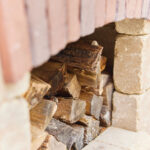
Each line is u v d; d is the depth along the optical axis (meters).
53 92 1.19
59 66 1.21
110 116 1.41
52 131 1.15
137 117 1.36
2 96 0.62
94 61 1.24
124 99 1.36
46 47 0.70
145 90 1.38
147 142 1.32
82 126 1.26
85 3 0.85
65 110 1.20
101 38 1.43
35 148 1.02
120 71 1.34
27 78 0.74
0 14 0.55
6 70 0.59
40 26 0.67
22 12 0.60
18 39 0.60
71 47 1.28
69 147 1.16
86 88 1.32
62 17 0.74
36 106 1.07
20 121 0.73
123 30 1.29
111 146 1.28
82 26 0.87
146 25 1.25
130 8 1.05
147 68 1.34
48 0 0.67
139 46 1.28
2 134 0.66
